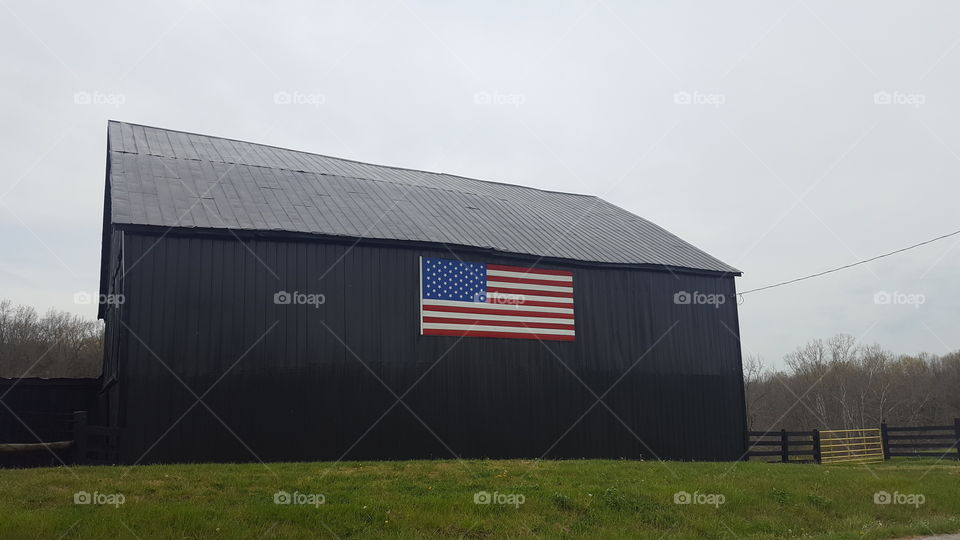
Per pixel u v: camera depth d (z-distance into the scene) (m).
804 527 15.02
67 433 25.03
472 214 29.27
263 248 22.06
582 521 13.79
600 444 26.75
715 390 29.77
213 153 28.50
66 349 61.75
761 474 19.98
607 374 27.39
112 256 27.77
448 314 24.55
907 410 67.62
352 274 23.22
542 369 26.06
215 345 20.88
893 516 16.61
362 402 22.66
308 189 26.70
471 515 13.22
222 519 11.77
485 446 24.47
